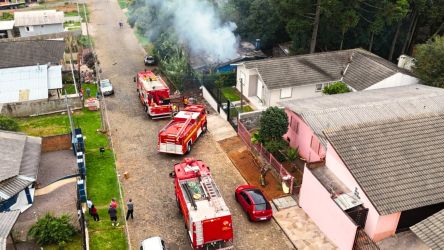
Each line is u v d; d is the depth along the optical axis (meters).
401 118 22.62
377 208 18.16
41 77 37.72
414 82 35.62
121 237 21.30
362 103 27.81
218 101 35.78
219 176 26.64
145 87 34.38
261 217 22.00
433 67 34.69
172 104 35.56
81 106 36.69
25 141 26.25
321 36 45.25
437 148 21.02
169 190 25.23
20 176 22.95
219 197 20.72
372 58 37.25
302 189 23.05
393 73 34.09
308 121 25.48
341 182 21.28
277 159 27.39
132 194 24.77
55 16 60.41
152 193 24.92
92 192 24.73
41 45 44.22
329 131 21.52
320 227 21.67
